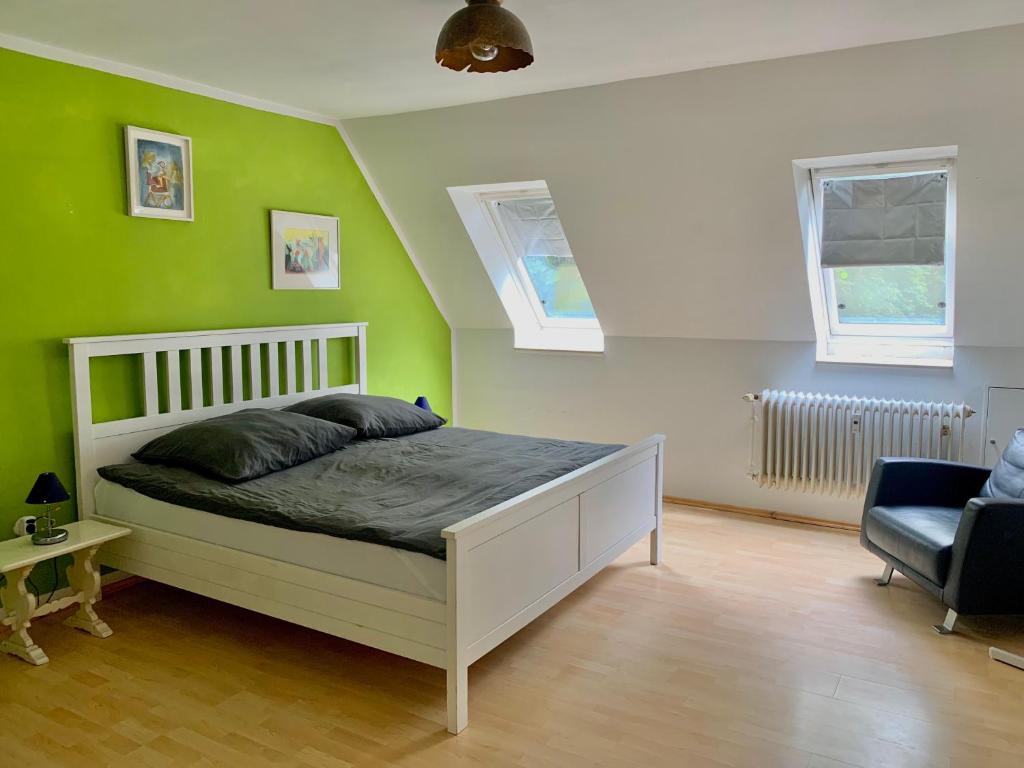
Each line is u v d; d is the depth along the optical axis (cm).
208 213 404
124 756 235
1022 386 398
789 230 412
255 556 291
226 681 281
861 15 285
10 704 265
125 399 368
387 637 259
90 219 350
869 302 443
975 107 329
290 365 449
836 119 356
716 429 491
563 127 415
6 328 322
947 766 226
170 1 272
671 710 258
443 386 589
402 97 416
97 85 349
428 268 552
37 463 335
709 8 277
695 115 378
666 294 479
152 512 325
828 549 417
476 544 248
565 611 338
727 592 359
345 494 310
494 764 230
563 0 268
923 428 409
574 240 477
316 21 294
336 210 485
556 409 551
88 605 321
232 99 411
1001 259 373
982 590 298
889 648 302
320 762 231
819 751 234
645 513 382
